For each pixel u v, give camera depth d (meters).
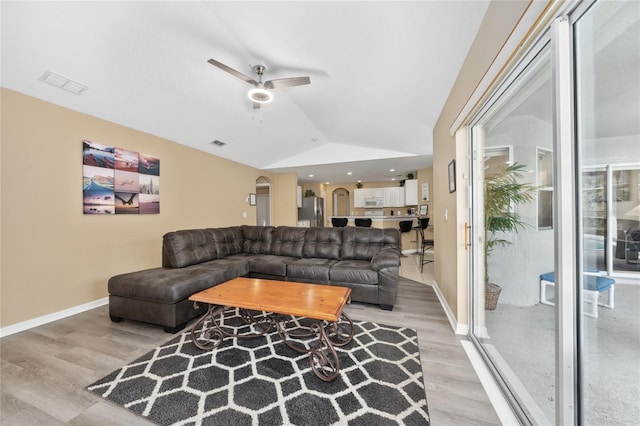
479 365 1.80
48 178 2.63
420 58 2.03
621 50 0.99
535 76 1.39
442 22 1.63
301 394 1.52
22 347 2.07
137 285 2.38
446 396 1.50
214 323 2.21
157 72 2.64
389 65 2.19
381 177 8.02
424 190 6.75
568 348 1.05
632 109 1.04
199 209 4.63
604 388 1.13
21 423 1.33
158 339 2.20
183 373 1.72
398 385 1.60
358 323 2.50
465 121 2.10
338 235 3.84
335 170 6.75
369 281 2.90
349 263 3.34
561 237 1.04
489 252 2.14
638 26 0.98
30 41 2.01
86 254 2.95
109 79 2.56
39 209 2.56
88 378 1.67
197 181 4.59
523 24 1.11
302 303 1.93
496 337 2.07
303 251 3.88
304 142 5.34
